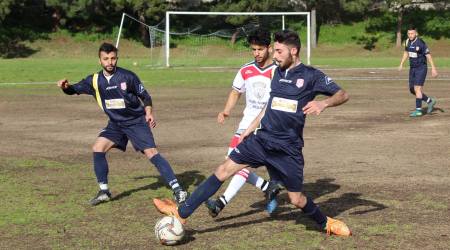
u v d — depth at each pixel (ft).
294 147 18.95
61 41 185.68
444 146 36.76
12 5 177.47
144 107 24.35
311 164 32.12
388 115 51.85
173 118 51.26
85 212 23.18
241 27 183.62
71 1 182.80
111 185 27.73
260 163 19.27
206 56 175.22
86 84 24.25
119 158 34.55
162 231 18.97
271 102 19.02
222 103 62.34
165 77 97.91
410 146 36.96
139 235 20.30
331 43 191.72
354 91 73.97
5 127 46.60
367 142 38.60
